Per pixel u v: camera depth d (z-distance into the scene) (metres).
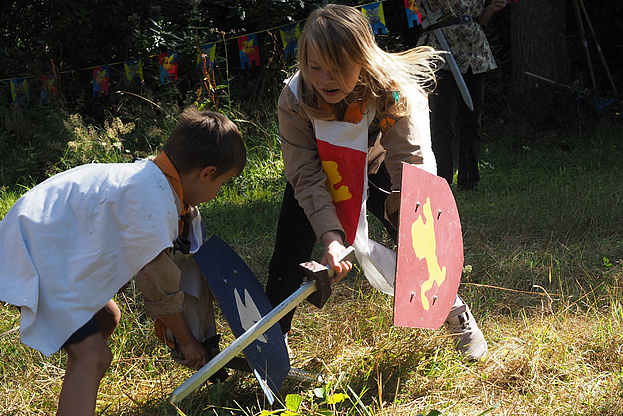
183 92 8.37
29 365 2.96
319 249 4.23
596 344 2.91
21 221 2.13
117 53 8.28
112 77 8.22
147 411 2.59
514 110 8.12
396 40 8.39
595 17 8.83
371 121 2.55
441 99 5.23
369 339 3.10
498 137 7.79
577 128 7.70
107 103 8.18
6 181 6.66
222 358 2.02
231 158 2.29
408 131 2.56
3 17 9.32
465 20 5.27
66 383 2.07
